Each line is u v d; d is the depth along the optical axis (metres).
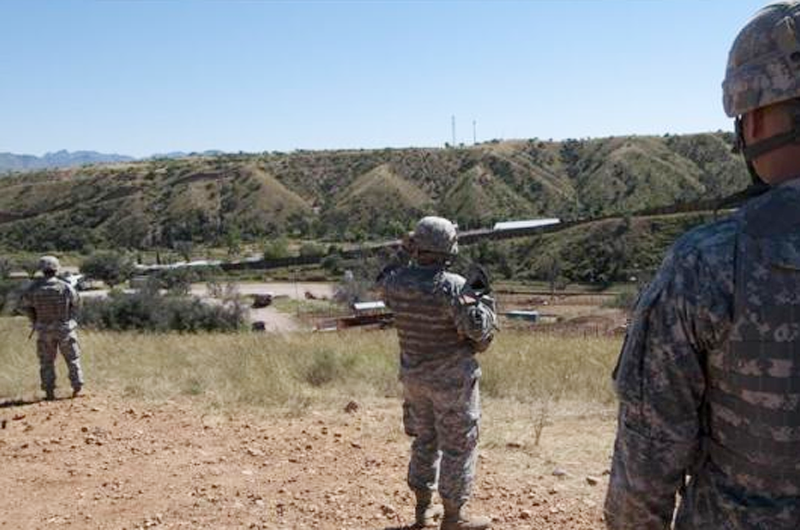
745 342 1.51
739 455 1.56
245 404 8.28
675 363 1.59
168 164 169.38
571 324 27.69
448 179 150.12
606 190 133.88
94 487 5.72
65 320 9.16
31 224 140.25
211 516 5.08
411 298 4.43
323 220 136.88
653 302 1.62
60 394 9.32
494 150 157.50
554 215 126.31
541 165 151.62
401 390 8.85
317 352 10.47
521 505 5.02
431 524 4.80
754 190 1.65
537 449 6.24
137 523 5.00
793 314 1.48
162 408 8.24
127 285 74.38
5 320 20.09
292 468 6.02
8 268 71.62
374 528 4.80
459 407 4.42
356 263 74.81
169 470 6.06
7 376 10.08
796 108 1.55
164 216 139.75
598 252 70.25
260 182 148.50
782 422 1.49
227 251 118.38
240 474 5.91
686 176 131.00
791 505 1.51
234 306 31.62
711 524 1.60
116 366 10.87
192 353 11.65
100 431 7.29
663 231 69.75
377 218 135.75
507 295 61.44
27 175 172.38
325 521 4.94
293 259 87.19
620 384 1.68
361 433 7.02
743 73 1.61
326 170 159.00
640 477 1.63
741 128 1.67
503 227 103.25
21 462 6.36
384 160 159.12
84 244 131.00
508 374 8.81
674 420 1.61
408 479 4.80
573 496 5.16
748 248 1.53
